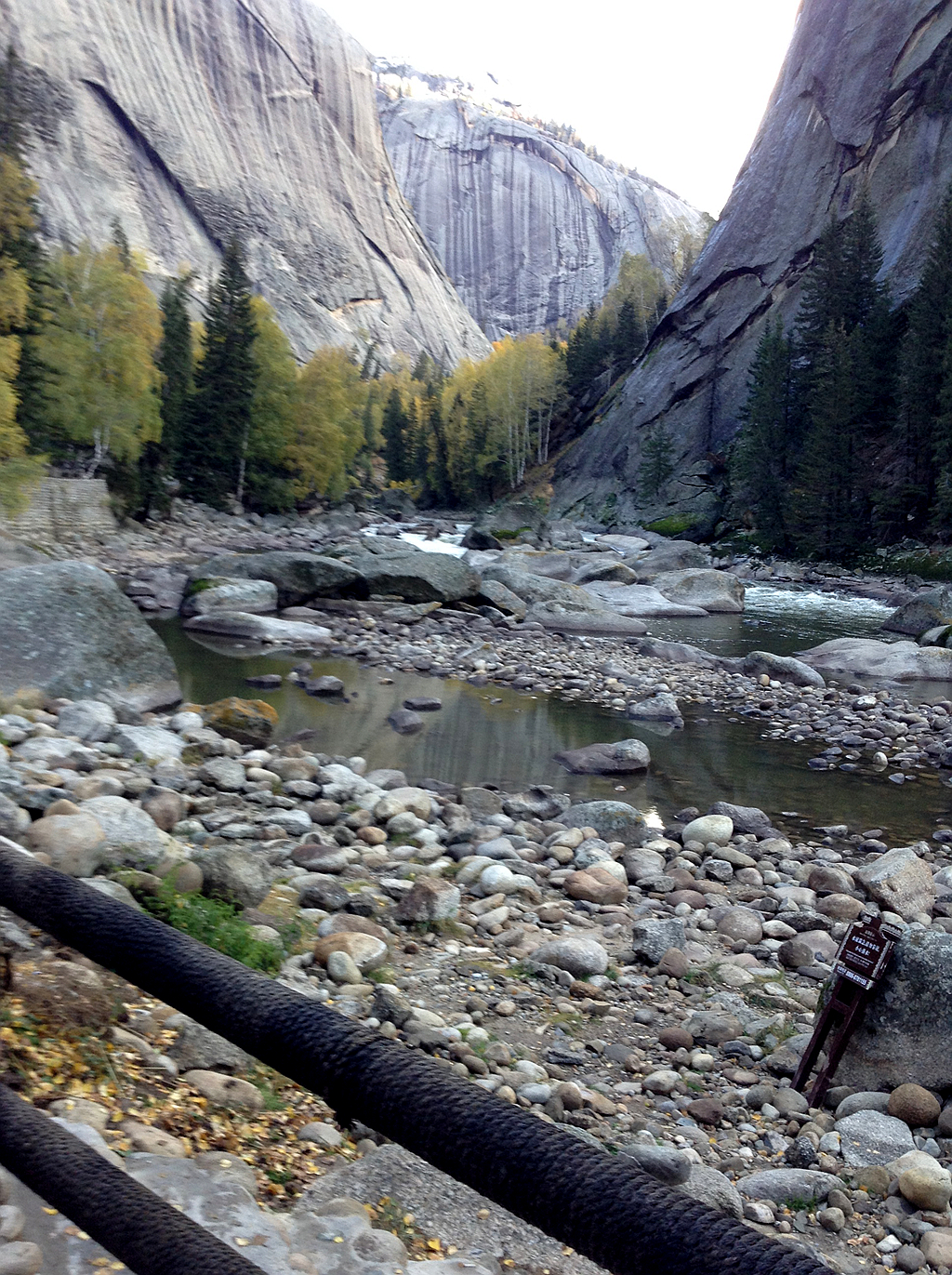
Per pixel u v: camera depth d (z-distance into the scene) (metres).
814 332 74.31
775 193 99.12
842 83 95.94
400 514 92.31
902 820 12.59
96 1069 3.94
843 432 58.62
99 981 4.41
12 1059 3.77
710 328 97.88
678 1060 5.89
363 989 6.15
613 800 12.14
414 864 9.25
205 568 28.81
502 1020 6.23
